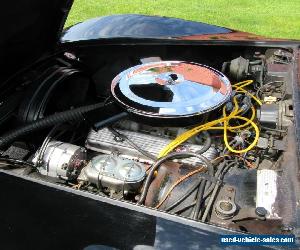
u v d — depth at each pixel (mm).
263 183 1376
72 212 1328
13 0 1703
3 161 1654
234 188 1423
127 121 1737
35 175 1622
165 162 1545
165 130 1689
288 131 1583
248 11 6211
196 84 1764
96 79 2355
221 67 2264
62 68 2068
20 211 1382
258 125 1728
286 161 1446
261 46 2221
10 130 1757
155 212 1289
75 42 2311
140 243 1246
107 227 1286
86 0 6371
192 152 1533
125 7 6227
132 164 1516
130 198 1502
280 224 1241
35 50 2123
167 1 6609
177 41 2297
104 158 1555
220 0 6730
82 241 1298
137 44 2309
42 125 1706
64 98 2006
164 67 1910
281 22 5742
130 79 1812
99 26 2518
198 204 1349
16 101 1888
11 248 1408
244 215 1296
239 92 1953
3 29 1768
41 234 1354
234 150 1614
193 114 1610
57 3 2008
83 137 1897
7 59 1938
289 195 1314
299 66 1931
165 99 1725
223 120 1684
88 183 1539
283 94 1820
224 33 2479
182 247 1219
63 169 1572
